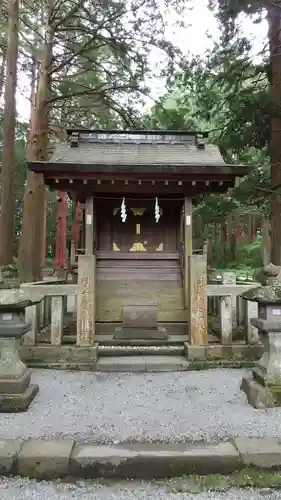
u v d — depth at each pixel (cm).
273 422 440
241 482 359
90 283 687
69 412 473
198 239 1541
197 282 697
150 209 947
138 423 438
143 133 929
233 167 757
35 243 1513
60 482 362
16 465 364
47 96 1456
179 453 373
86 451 375
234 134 1233
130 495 344
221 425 432
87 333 682
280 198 1126
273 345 503
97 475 366
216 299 957
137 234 951
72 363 666
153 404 503
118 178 771
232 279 743
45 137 1422
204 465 369
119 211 937
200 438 402
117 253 937
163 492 350
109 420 447
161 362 670
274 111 1091
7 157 1141
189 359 680
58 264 2298
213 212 1435
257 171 1239
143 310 768
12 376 492
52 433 410
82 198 905
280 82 1108
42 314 861
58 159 802
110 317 843
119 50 1438
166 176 776
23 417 455
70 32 1711
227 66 1234
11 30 1191
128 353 717
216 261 3045
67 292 685
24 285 721
